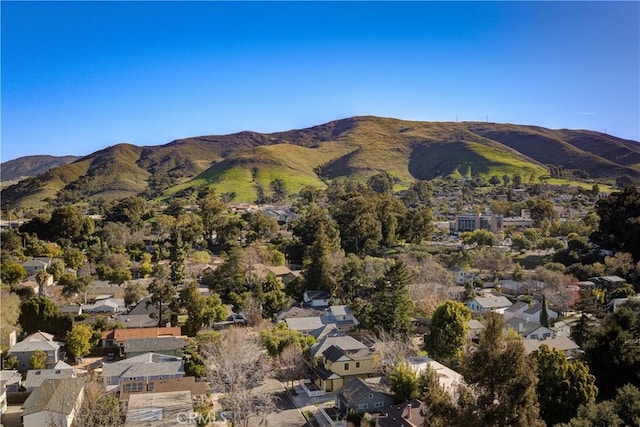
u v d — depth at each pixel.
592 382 42.78
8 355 60.50
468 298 88.38
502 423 27.00
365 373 56.50
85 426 42.66
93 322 73.56
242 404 46.66
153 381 53.69
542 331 69.69
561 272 97.75
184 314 81.62
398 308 69.75
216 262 111.38
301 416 48.81
